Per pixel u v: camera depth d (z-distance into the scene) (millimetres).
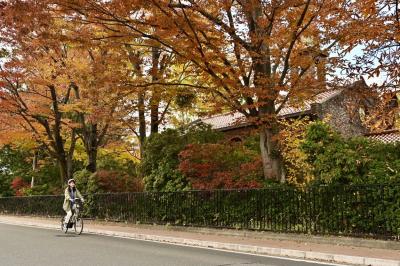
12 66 21219
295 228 12906
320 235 12203
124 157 31094
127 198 19625
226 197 15016
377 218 11031
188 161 17609
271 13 13891
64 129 28688
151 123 24656
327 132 13008
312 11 13695
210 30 13820
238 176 16578
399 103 8859
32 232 18078
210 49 14414
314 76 14016
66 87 24703
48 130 26750
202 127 20781
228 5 13711
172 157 18906
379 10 9484
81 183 23875
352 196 11617
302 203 12758
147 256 10727
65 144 30938
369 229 11281
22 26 12375
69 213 17234
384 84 9016
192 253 11297
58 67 21250
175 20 13031
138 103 17641
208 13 13953
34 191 33156
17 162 43969
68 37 13484
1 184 41000
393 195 10789
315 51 13867
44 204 26750
